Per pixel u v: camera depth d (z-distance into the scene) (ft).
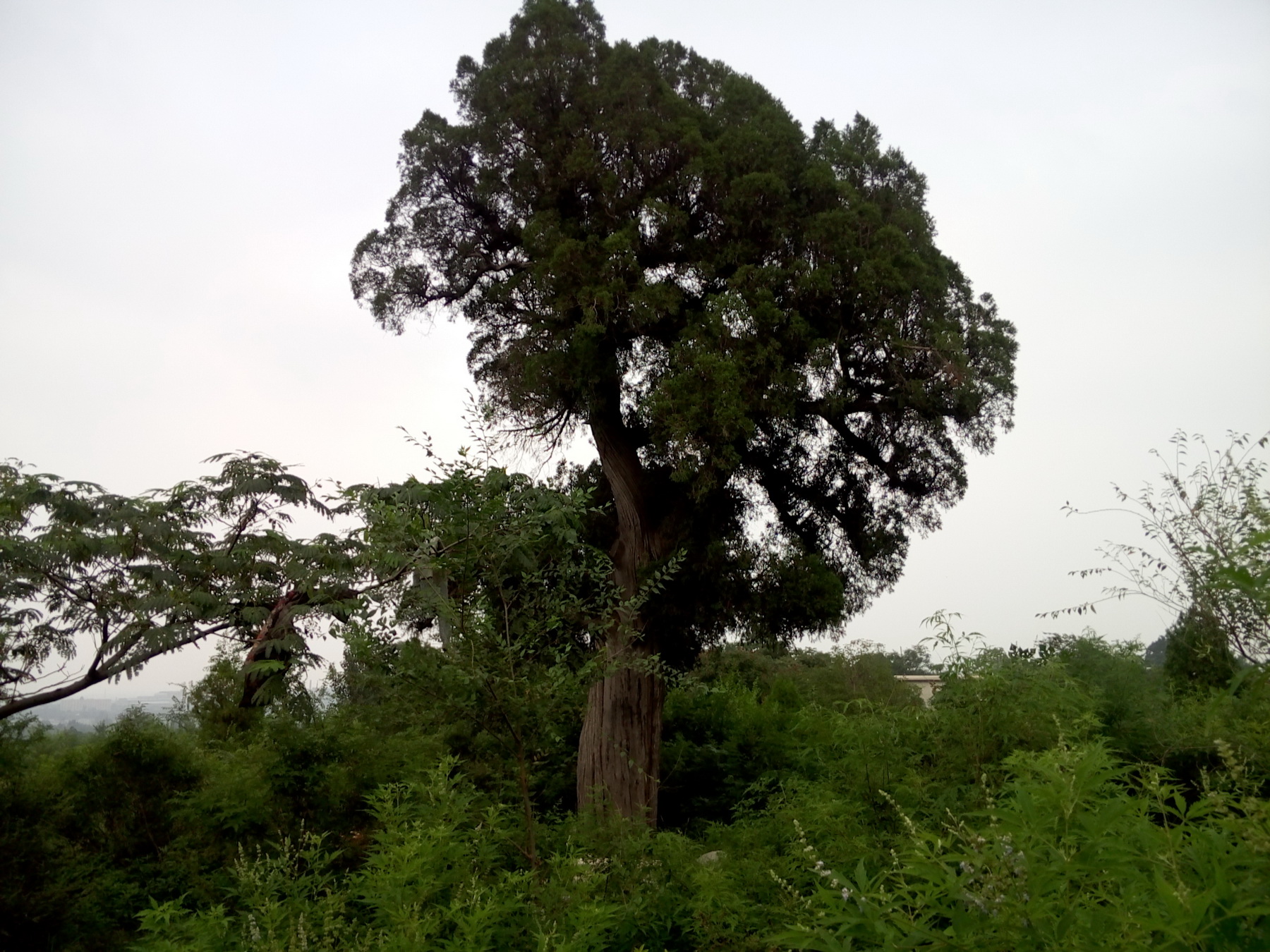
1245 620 10.71
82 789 25.13
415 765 24.13
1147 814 9.73
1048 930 6.72
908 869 8.21
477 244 45.27
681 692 47.78
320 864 15.76
